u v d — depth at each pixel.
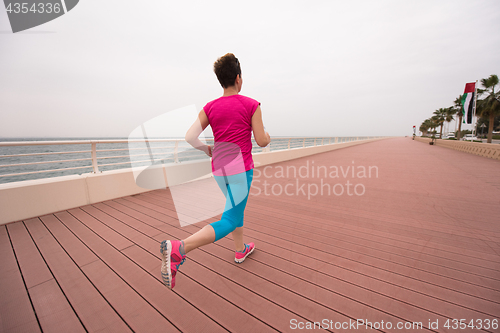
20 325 1.22
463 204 3.39
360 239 2.25
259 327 1.19
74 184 3.23
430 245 2.11
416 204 3.42
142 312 1.30
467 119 15.55
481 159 9.45
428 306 1.33
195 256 1.91
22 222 2.70
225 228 1.21
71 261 1.86
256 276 1.63
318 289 1.49
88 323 1.23
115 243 2.18
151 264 1.82
